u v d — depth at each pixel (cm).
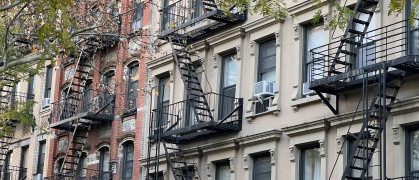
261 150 2580
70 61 3803
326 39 2423
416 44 2153
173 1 3062
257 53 2709
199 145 2858
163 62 3122
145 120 3189
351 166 2075
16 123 4203
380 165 1959
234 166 2684
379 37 2259
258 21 2672
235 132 2711
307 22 2514
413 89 2117
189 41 2995
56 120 3731
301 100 2445
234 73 2811
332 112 2334
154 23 3253
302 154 2467
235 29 2767
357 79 2189
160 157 3011
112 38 3325
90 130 3581
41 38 1862
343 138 2298
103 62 3562
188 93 2762
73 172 3466
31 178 4012
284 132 2502
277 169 2514
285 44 2583
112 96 3388
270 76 2648
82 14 2997
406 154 2134
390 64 2017
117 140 3338
